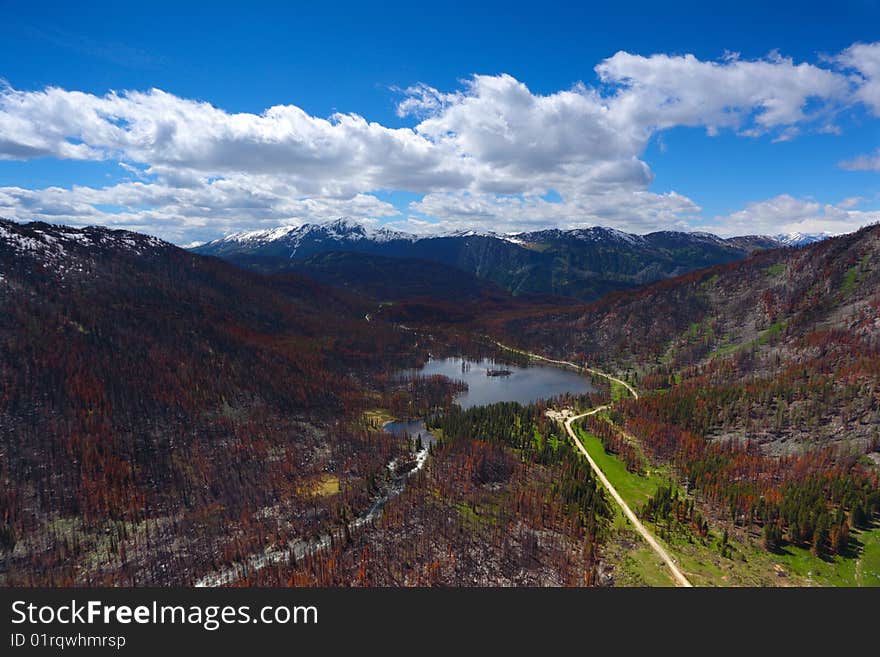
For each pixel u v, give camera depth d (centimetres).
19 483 14338
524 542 13625
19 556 12388
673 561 12600
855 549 12244
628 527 14338
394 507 15538
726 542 13225
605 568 12406
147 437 17825
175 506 15175
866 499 13338
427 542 13662
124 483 15438
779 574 11862
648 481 17512
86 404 18025
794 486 14825
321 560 12775
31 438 15875
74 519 13812
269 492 16488
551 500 15712
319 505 16000
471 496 16238
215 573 12581
